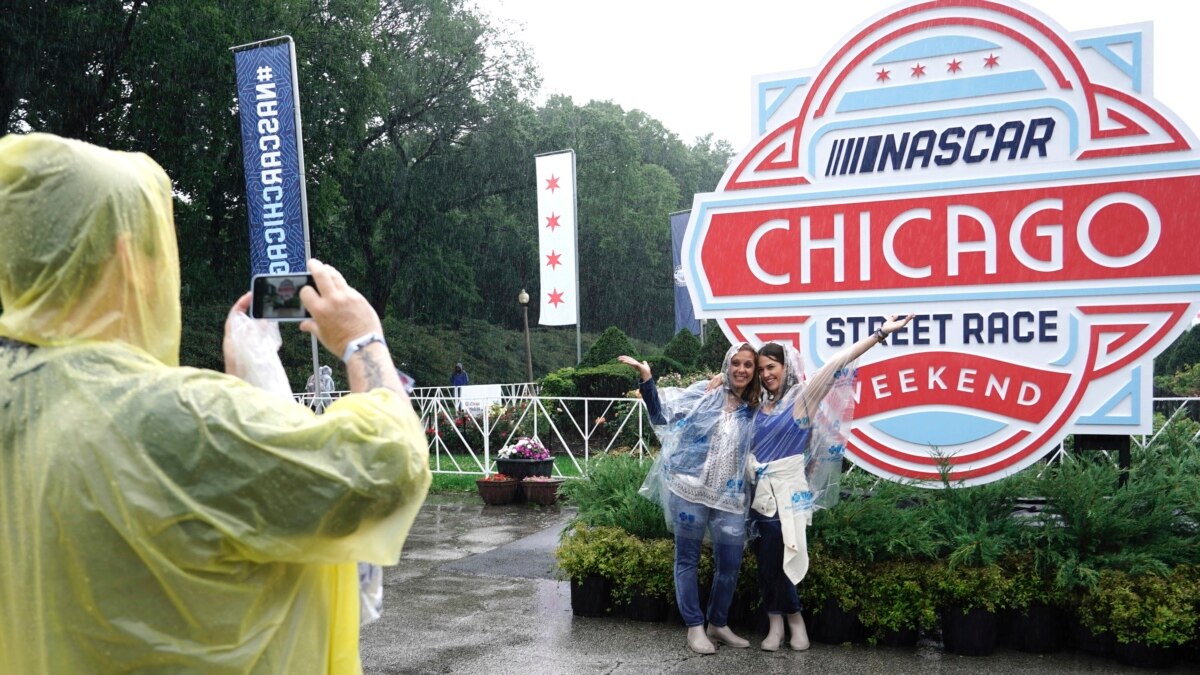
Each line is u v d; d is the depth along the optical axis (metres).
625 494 5.82
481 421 14.12
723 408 4.88
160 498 1.21
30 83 17.34
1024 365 5.36
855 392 5.73
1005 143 5.41
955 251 5.52
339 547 1.29
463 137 33.41
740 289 6.06
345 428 1.28
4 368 1.29
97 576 1.21
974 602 4.77
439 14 29.72
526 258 40.50
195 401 1.24
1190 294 5.02
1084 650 4.80
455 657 4.77
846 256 5.78
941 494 5.43
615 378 16.22
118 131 20.59
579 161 38.22
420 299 35.28
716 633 5.00
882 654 4.82
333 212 25.94
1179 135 5.04
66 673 1.23
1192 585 4.52
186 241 21.06
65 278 1.28
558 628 5.30
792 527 4.71
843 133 5.79
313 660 1.38
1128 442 5.36
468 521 8.95
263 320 1.59
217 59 19.02
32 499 1.24
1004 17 5.39
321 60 22.28
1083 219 5.24
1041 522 5.06
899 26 5.62
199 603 1.24
